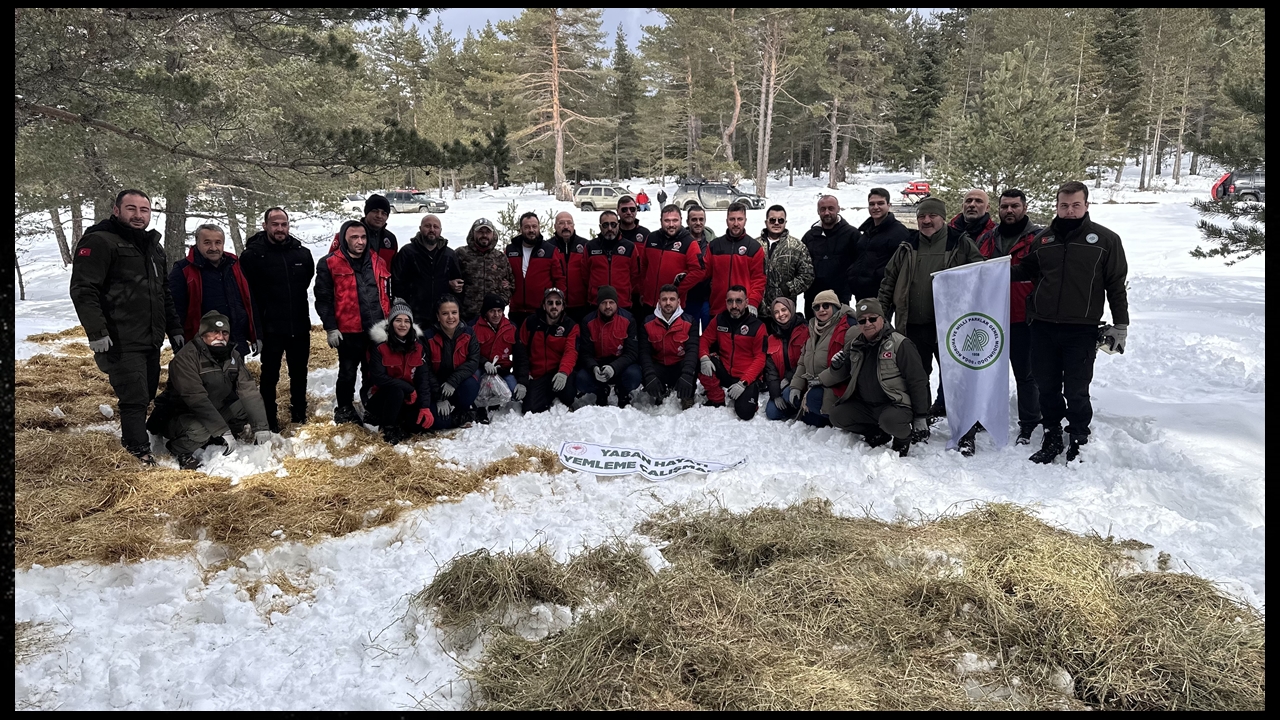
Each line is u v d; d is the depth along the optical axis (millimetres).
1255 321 9438
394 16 7758
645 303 6973
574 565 3697
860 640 3129
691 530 4094
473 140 7961
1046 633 3061
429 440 5629
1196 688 2787
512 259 6922
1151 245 19266
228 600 3484
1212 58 41656
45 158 8758
